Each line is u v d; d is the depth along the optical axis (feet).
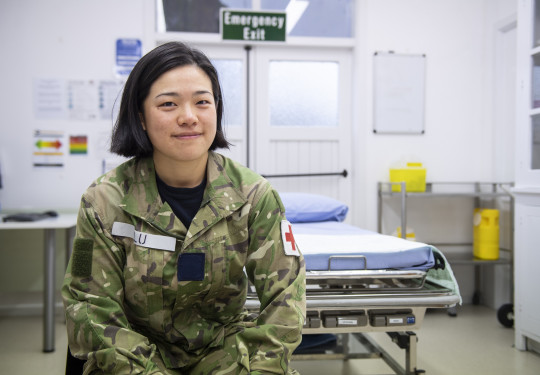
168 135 2.96
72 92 9.73
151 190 3.16
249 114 10.77
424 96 10.60
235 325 3.57
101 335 2.85
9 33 9.56
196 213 3.20
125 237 3.06
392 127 10.53
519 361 7.14
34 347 7.80
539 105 7.38
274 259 3.23
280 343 2.97
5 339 8.21
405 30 10.53
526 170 7.47
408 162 10.47
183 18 10.45
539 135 7.47
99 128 9.82
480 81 10.71
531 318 7.34
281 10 10.66
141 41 9.91
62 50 9.70
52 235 7.58
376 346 6.24
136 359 2.82
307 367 6.93
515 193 7.66
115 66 9.84
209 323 3.42
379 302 4.35
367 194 10.52
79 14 9.75
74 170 9.78
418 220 10.69
